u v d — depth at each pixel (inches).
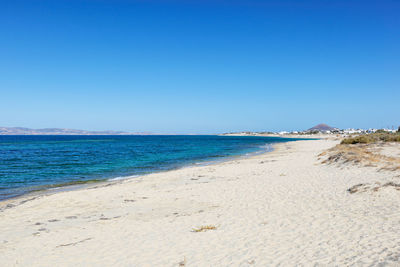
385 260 216.7
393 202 392.8
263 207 446.3
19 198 633.6
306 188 563.2
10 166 1231.5
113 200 561.9
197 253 281.4
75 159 1551.4
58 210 499.2
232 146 2977.4
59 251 308.2
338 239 280.1
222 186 652.1
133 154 1908.2
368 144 1355.8
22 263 279.9
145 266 260.5
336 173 701.9
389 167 653.3
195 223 385.7
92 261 278.1
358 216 349.4
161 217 429.4
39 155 1823.3
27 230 390.6
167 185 705.0
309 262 235.9
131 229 374.9
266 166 970.1
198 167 1067.9
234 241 306.0
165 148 2647.6
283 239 298.7
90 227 393.7
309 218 364.8
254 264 245.3
